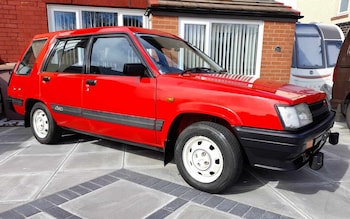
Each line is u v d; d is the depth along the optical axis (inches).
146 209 106.0
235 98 109.0
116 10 284.5
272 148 104.1
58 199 113.1
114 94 139.3
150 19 261.7
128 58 138.3
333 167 149.7
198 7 250.8
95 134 155.6
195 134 118.1
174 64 141.9
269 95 106.4
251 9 259.4
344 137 208.2
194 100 116.0
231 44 270.5
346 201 114.0
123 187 123.9
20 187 123.5
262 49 272.2
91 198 114.0
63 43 167.2
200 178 120.4
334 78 239.8
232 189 123.3
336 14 492.1
